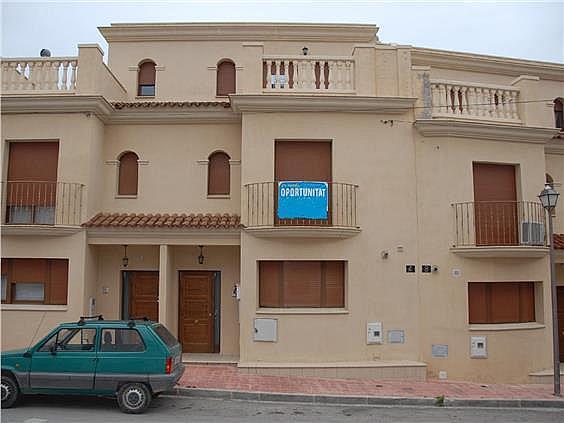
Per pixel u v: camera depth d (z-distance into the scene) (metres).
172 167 13.86
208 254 13.65
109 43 16.61
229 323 13.45
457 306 12.33
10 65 13.24
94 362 8.91
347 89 12.92
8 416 8.46
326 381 11.34
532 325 12.80
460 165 12.78
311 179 12.72
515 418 9.22
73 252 12.49
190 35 16.56
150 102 14.83
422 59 16.30
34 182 12.80
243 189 12.44
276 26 16.62
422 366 11.91
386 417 9.02
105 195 13.73
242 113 12.67
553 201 11.12
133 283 13.74
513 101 13.66
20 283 12.90
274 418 8.72
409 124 12.80
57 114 12.94
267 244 12.25
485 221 12.76
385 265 12.33
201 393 10.20
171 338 9.70
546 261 13.16
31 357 8.97
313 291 12.45
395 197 12.54
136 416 8.62
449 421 8.87
